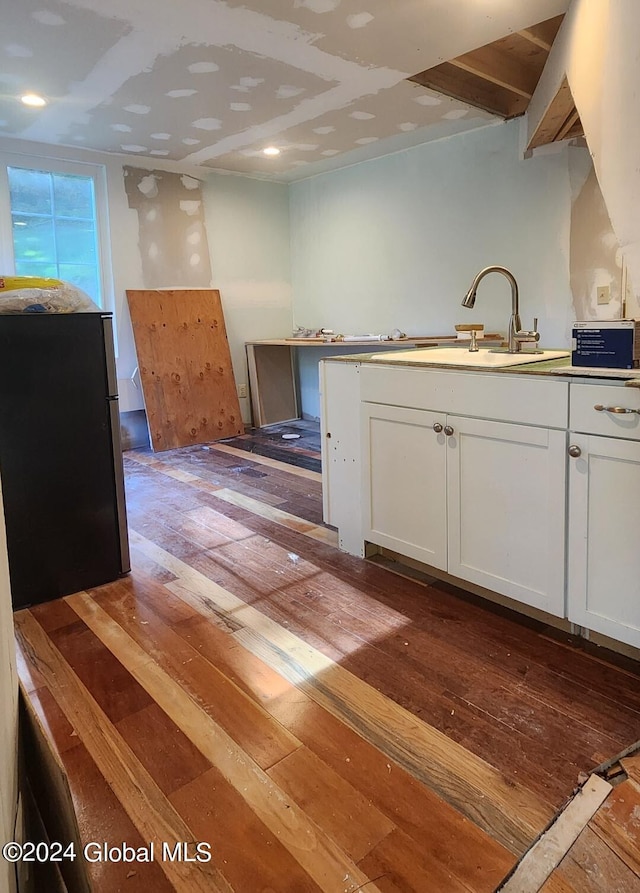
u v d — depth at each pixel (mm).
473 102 3701
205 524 3232
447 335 4699
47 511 2365
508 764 1482
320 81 3268
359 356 2701
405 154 4746
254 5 2451
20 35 2678
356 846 1271
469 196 4363
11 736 974
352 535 2771
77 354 2367
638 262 1814
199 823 1340
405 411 2395
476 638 2051
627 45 1806
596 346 1812
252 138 4344
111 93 3387
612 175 1982
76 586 2463
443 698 1740
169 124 3971
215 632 2141
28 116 3766
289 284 6023
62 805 1000
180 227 5176
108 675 1898
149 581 2566
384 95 3514
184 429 5141
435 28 2682
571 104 3057
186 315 5227
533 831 1291
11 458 2258
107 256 4805
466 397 2148
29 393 2273
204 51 2867
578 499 1864
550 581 1988
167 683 1851
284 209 5887
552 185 3865
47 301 2326
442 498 2311
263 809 1371
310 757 1527
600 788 1390
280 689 1808
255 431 5633
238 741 1592
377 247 5129
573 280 3842
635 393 1679
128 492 3822
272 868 1227
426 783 1433
